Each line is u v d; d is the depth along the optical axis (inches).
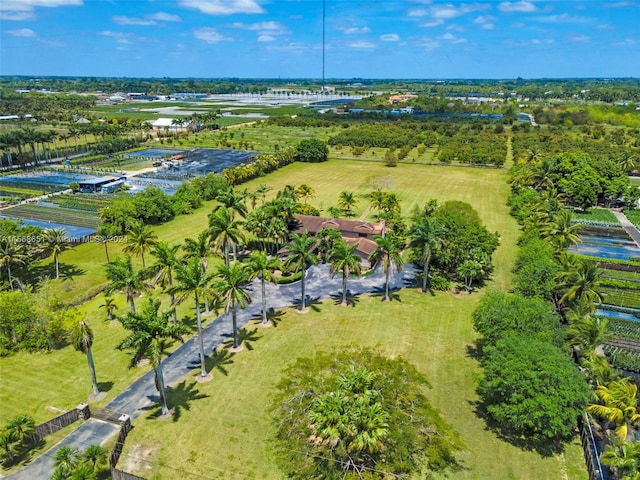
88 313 2583.7
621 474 1489.9
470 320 2516.0
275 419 1651.1
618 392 1614.2
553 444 1642.5
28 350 2198.6
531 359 1626.5
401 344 2279.8
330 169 6348.4
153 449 1604.3
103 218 3762.3
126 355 2187.5
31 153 6633.9
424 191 5201.8
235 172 5285.4
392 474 1393.9
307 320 2503.7
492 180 5738.2
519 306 1996.8
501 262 3299.7
